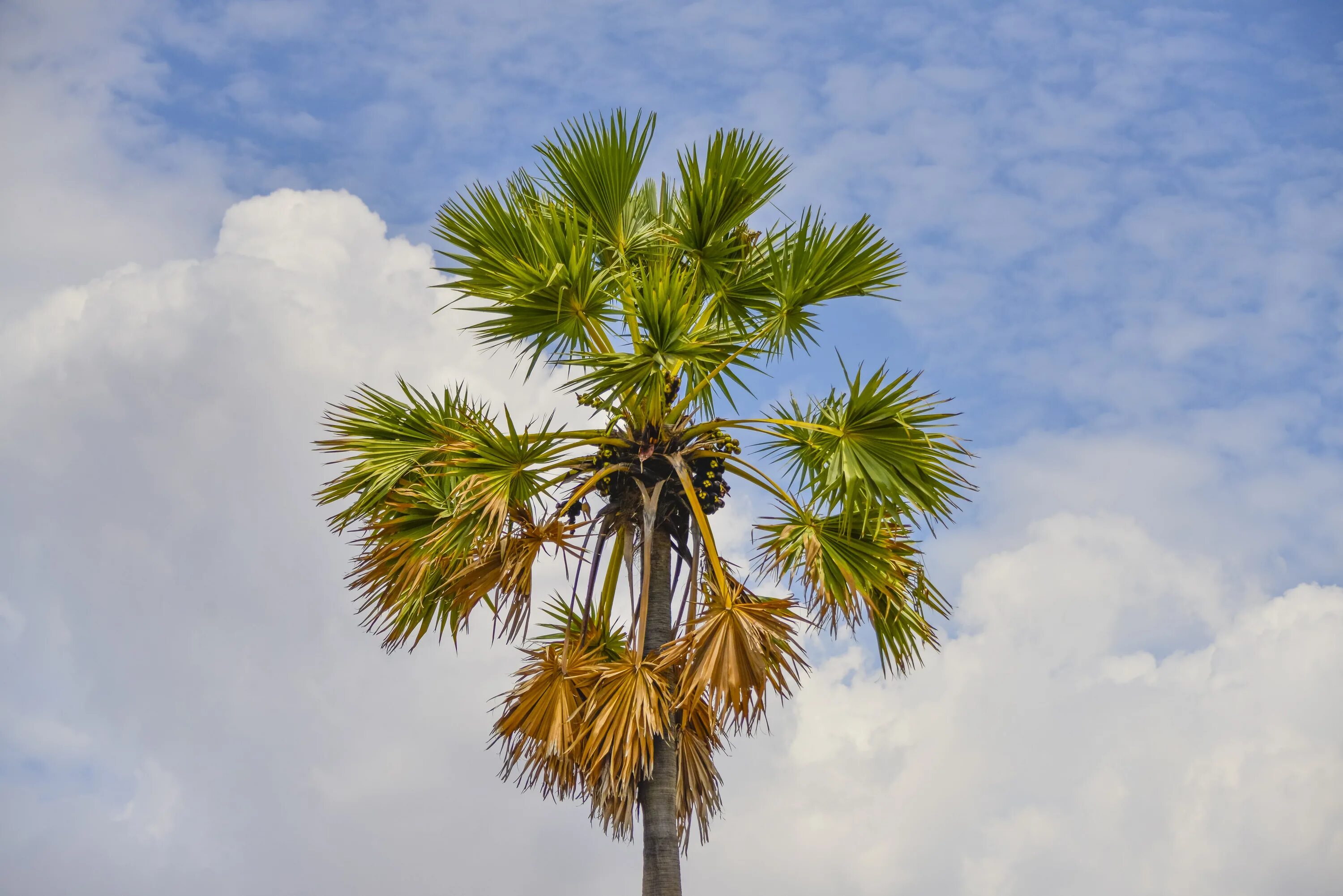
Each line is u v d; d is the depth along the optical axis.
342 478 11.76
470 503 10.79
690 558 11.35
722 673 10.32
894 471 10.93
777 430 11.40
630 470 11.15
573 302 11.09
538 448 11.03
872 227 11.48
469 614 11.27
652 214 13.02
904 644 11.77
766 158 11.54
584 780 11.22
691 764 11.30
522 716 11.20
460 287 11.12
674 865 10.47
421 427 11.88
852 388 10.77
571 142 11.91
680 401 11.22
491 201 11.12
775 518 11.50
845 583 11.28
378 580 11.55
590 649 12.24
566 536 10.93
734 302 12.06
